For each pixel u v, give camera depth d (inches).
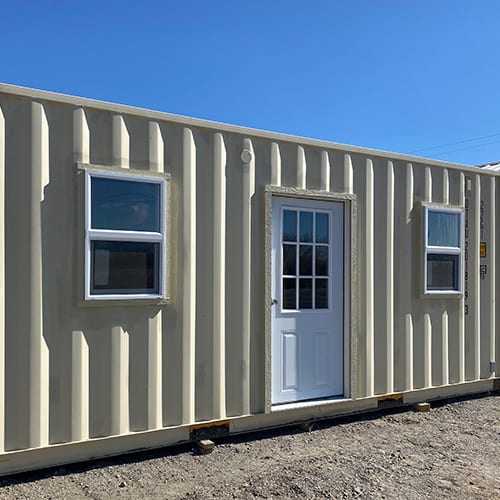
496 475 159.9
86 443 161.3
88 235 160.9
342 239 222.5
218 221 187.6
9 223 151.3
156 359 173.8
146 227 172.6
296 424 204.7
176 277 178.4
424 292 240.1
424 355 242.5
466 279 261.4
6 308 150.3
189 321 180.4
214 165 187.3
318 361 215.0
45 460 155.9
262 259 197.2
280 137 201.8
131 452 169.5
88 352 162.4
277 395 203.8
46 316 156.0
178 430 178.1
